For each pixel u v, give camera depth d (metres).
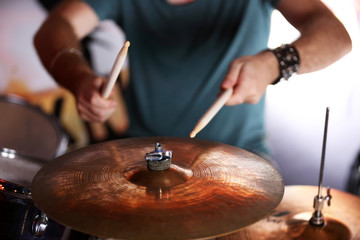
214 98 1.84
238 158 0.99
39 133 1.66
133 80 1.93
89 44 2.15
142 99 1.91
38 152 1.58
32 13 2.19
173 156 1.00
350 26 2.01
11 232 0.97
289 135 2.12
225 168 0.94
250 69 1.16
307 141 2.11
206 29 1.81
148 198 0.83
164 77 1.87
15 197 0.95
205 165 0.95
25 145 1.60
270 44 2.09
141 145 1.05
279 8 1.69
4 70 2.25
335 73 2.03
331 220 1.12
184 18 1.81
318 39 1.41
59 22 1.72
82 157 0.99
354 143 2.07
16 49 2.23
